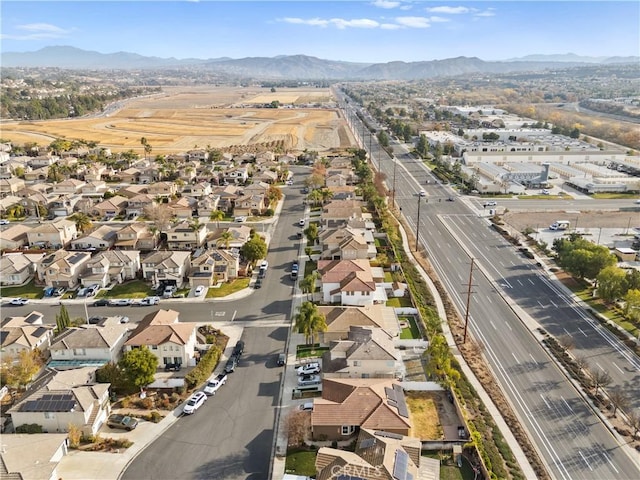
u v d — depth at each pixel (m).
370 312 90.94
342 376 75.69
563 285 109.56
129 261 112.75
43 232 130.88
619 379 77.25
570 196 180.38
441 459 60.81
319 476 51.84
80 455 61.72
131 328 90.56
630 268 116.38
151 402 71.62
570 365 80.69
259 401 72.25
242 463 60.72
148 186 181.75
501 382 77.25
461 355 83.62
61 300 104.25
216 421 68.12
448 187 195.50
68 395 66.06
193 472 59.25
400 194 185.62
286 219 156.38
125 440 63.66
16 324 87.00
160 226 141.12
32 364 77.12
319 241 133.00
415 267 118.69
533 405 72.06
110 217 158.25
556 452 63.34
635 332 90.31
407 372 79.00
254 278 113.69
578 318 95.75
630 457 62.53
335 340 83.75
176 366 80.31
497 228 145.00
